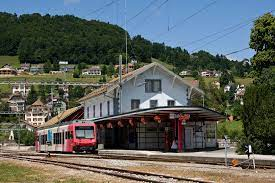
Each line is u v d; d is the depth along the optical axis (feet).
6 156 150.10
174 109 128.26
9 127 394.11
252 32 156.66
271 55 151.64
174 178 61.52
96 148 154.10
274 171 70.64
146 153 121.39
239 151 110.73
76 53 477.36
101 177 66.80
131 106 171.32
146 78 173.78
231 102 352.28
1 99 504.02
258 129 106.73
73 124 153.07
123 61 349.61
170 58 428.56
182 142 136.36
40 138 195.52
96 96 188.34
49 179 67.72
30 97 509.35
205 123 160.45
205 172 70.23
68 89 366.02
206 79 566.77
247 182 56.49
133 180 60.70
